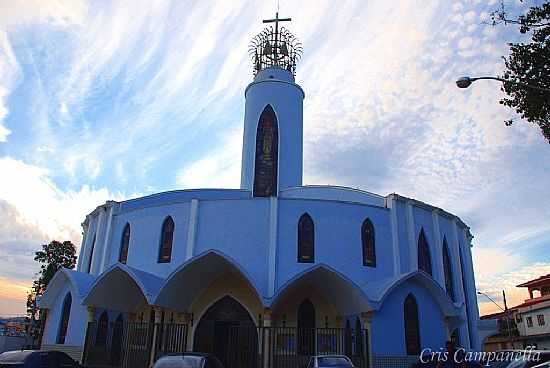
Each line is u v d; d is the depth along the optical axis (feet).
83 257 104.99
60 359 49.67
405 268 85.92
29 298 146.41
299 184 109.29
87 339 77.97
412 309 78.38
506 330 175.94
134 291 84.89
